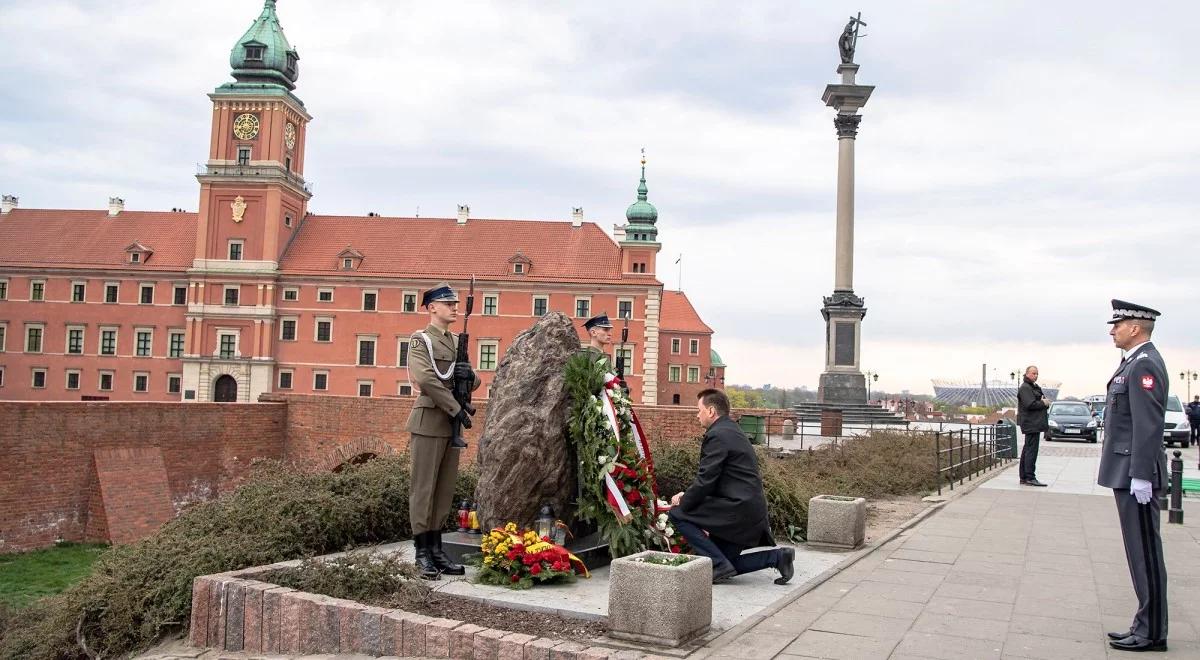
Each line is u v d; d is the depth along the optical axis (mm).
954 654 6398
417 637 6590
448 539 9359
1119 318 6996
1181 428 33250
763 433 26656
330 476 10945
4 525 26109
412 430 8406
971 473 20031
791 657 6289
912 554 10344
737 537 8602
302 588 7664
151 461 30609
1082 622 7312
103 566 8891
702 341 98688
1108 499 15719
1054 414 35719
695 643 6555
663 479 12953
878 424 39312
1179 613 7758
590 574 8641
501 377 9539
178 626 8047
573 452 9391
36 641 8844
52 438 27656
